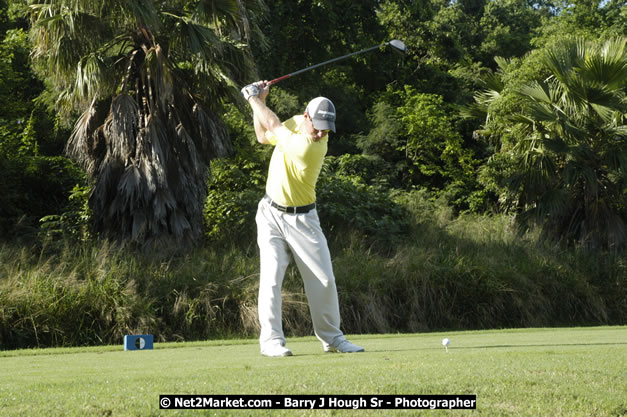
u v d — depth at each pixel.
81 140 10.67
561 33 25.42
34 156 14.49
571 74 13.25
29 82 17.62
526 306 11.81
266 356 4.33
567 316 12.30
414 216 15.37
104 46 11.00
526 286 11.98
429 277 11.45
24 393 2.46
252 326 9.73
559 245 13.40
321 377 2.70
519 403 2.27
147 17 9.74
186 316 9.57
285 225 4.55
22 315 8.71
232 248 11.55
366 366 3.14
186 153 10.79
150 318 9.17
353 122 22.78
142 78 10.72
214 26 11.25
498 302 11.66
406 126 22.47
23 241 11.88
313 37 22.31
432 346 4.93
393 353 4.08
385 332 10.62
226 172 15.10
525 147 13.89
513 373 2.80
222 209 13.73
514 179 13.71
